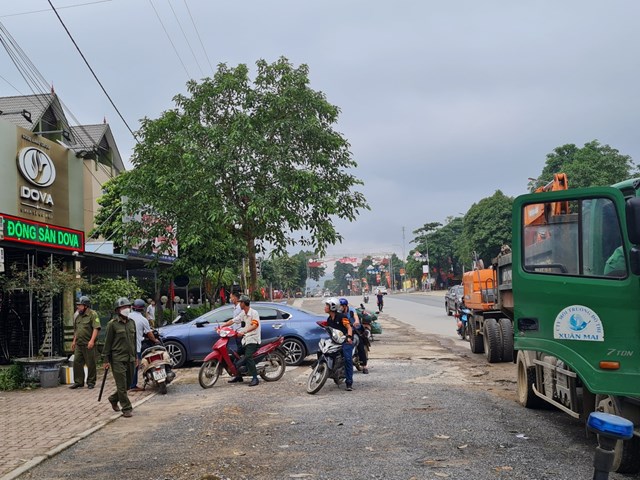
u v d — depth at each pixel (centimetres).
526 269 717
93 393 1253
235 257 2683
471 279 1770
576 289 658
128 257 2264
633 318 617
